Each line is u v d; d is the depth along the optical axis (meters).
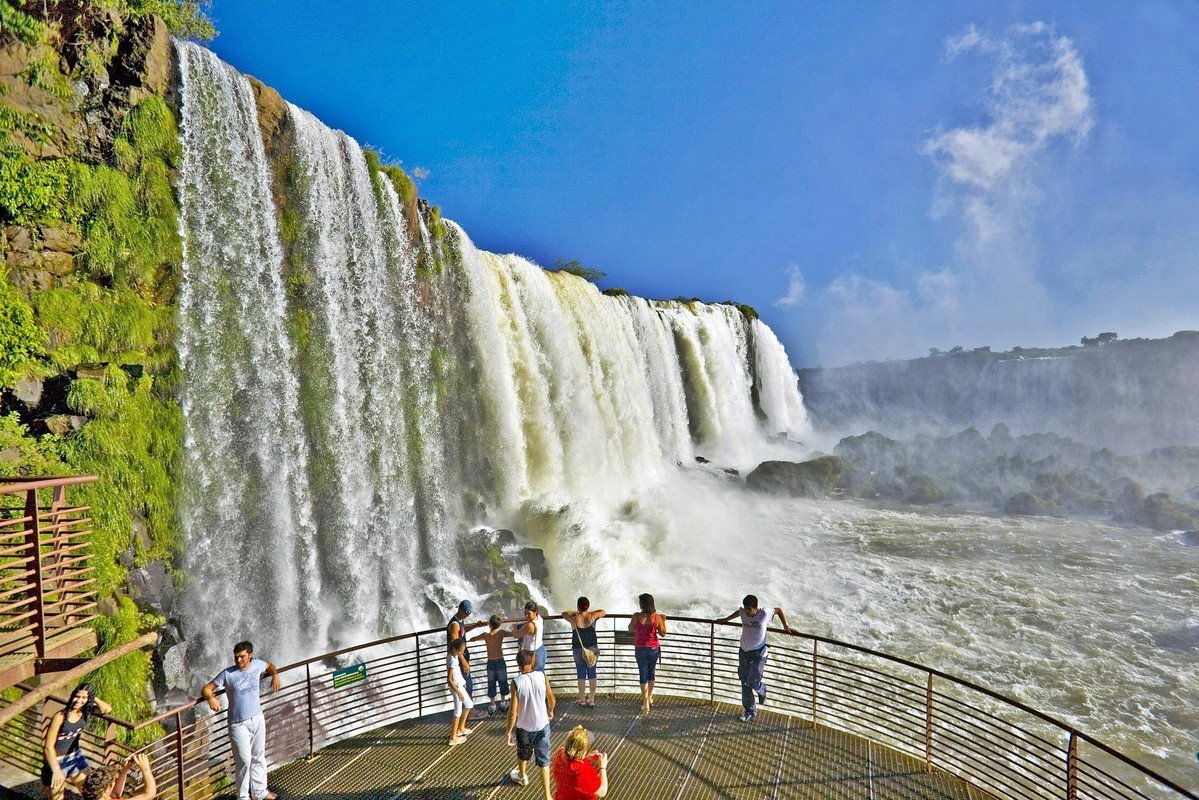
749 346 62.09
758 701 10.56
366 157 23.86
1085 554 31.88
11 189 14.30
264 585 18.27
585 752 7.08
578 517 27.19
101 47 16.19
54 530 10.01
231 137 18.95
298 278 20.52
